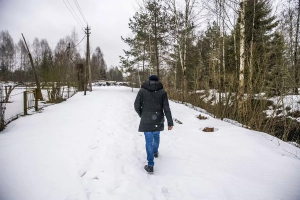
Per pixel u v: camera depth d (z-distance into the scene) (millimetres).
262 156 3518
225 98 8383
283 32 8344
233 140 4441
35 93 7430
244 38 7750
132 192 2309
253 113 6215
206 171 2980
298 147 4648
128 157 3375
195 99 10914
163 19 16422
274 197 2275
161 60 18047
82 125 5250
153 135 3252
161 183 2617
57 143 3701
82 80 21297
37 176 2443
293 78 6074
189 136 5020
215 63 8773
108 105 9320
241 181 2658
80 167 2805
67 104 9531
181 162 3326
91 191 2248
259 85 6703
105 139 4148
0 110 4754
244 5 7848
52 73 10305
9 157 2943
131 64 21531
